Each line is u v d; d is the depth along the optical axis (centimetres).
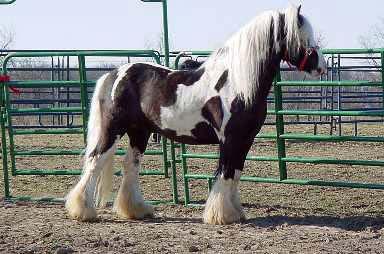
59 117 1939
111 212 868
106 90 812
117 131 806
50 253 644
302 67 761
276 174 1209
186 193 920
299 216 837
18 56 952
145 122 812
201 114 775
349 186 829
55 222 802
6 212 870
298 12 750
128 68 816
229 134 759
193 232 732
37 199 948
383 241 694
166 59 933
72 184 1121
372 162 816
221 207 777
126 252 646
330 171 1262
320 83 830
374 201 951
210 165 1334
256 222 795
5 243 683
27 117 2323
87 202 803
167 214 864
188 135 792
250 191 1034
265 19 754
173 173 929
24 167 1332
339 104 1795
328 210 880
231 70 757
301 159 856
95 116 817
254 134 770
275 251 646
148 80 802
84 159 836
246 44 749
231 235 721
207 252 646
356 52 818
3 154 964
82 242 686
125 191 830
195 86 779
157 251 651
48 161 1439
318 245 672
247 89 744
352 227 768
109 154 806
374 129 2169
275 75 780
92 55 931
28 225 783
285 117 2273
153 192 1026
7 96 956
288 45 755
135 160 839
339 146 1716
